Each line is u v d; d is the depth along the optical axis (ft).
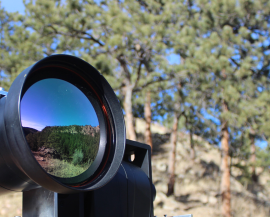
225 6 39.06
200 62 34.91
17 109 3.03
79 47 38.83
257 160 40.24
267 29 41.73
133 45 36.86
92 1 37.70
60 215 3.83
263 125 36.83
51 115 3.56
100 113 4.06
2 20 37.60
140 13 35.73
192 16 41.37
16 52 35.83
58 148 3.46
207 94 38.19
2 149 3.35
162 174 51.13
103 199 4.22
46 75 3.66
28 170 3.01
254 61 39.70
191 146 61.11
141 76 43.14
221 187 40.98
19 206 27.30
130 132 38.42
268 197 48.52
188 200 44.78
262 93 37.45
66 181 3.40
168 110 49.93
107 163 3.85
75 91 3.88
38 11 34.71
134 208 4.70
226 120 37.96
